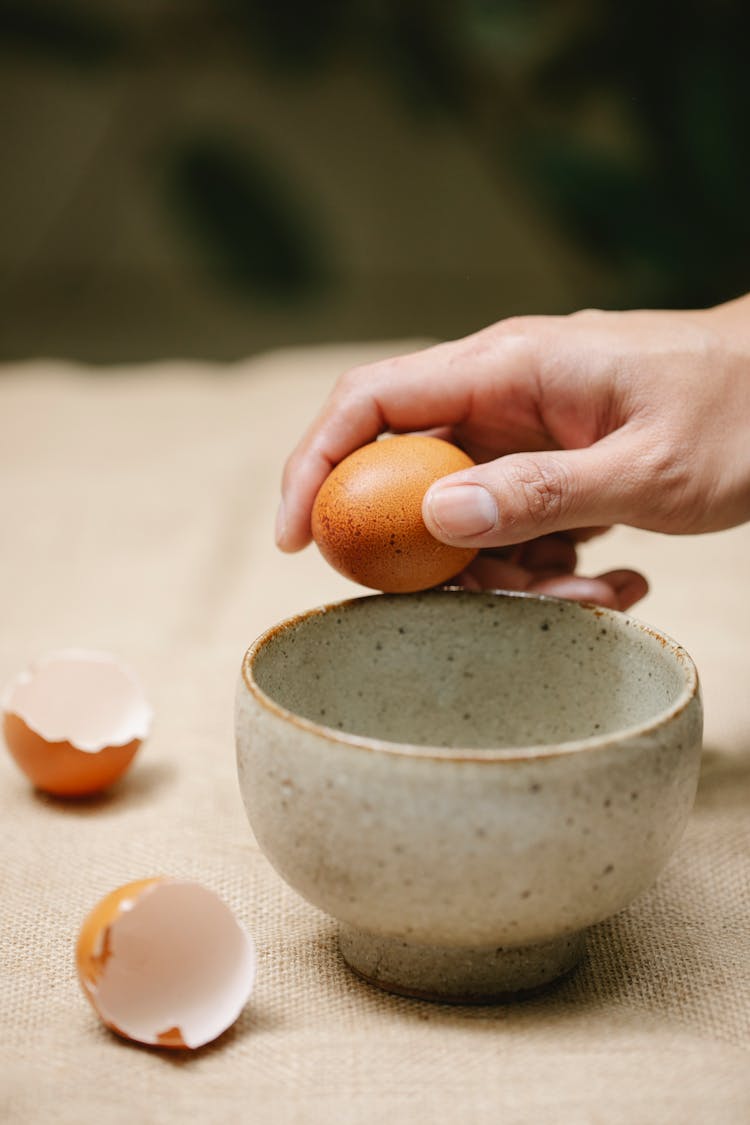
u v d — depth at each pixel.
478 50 1.25
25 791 0.53
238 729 0.41
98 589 0.70
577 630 0.47
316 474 0.53
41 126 2.00
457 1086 0.38
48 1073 0.39
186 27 1.77
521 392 0.54
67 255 2.06
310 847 0.39
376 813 0.38
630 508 0.50
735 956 0.44
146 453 0.89
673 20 1.12
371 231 2.02
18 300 2.06
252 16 1.49
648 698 0.45
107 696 0.54
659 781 0.39
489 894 0.38
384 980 0.42
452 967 0.41
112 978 0.39
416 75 1.34
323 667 0.47
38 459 0.88
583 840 0.38
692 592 0.69
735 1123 0.37
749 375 0.52
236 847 0.49
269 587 0.71
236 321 2.03
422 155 1.99
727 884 0.47
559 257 2.01
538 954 0.41
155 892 0.39
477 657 0.48
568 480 0.48
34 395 0.99
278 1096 0.38
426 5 1.26
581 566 0.72
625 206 1.16
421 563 0.47
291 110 1.96
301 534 0.54
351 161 1.99
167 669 0.62
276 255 1.53
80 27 1.45
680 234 1.17
